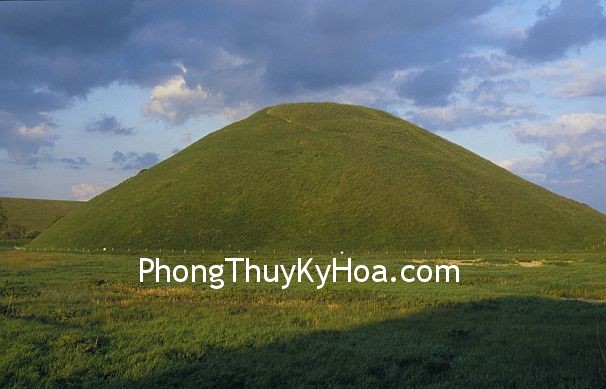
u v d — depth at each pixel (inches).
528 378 461.7
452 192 3474.4
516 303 954.7
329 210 3245.6
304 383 452.4
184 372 479.2
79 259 2064.5
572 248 2952.8
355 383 458.3
